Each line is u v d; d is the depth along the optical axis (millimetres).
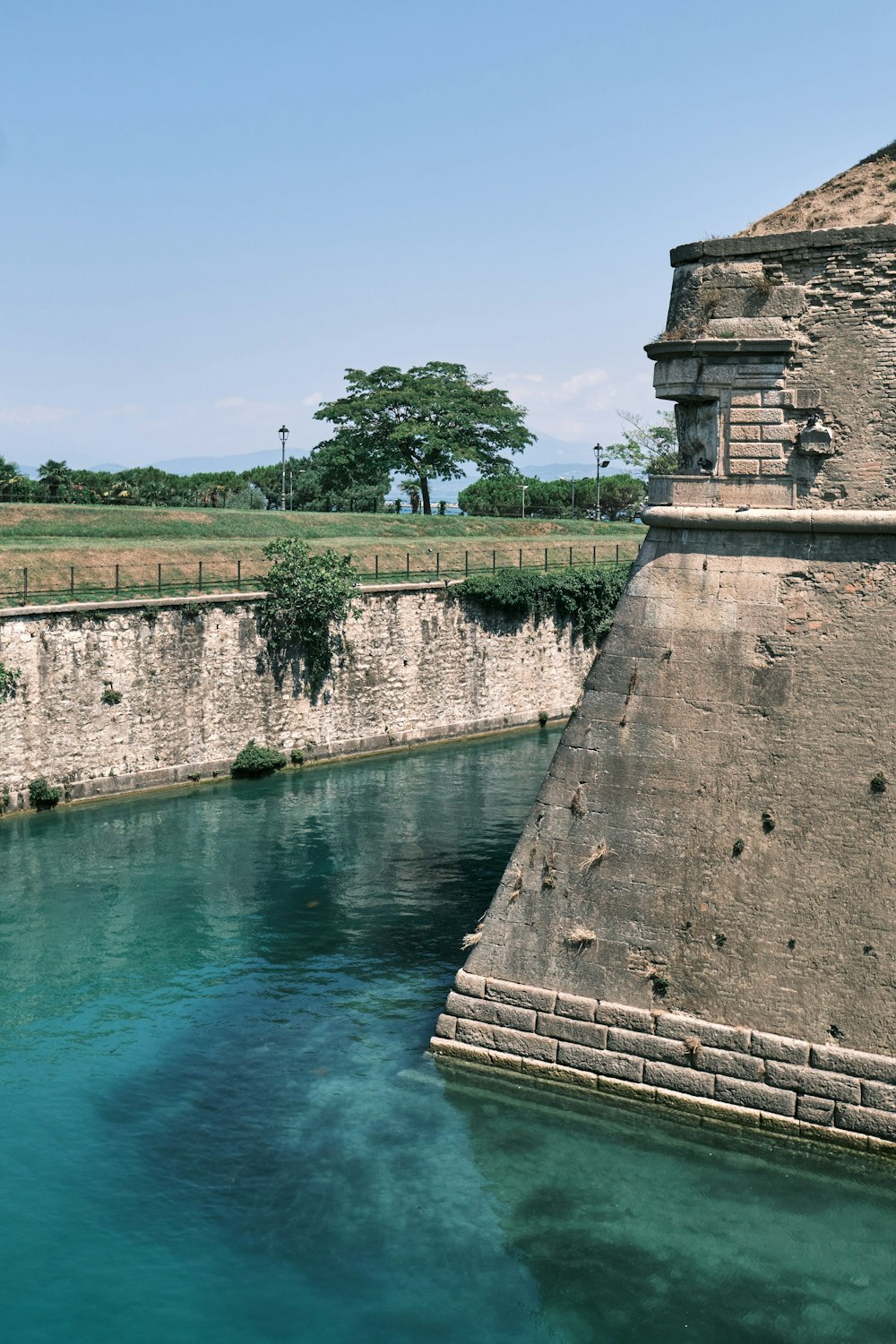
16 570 44250
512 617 53562
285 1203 18453
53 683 39375
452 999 21891
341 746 47844
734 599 20484
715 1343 15516
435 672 50938
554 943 21062
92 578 45531
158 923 29453
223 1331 15828
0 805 38312
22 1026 24062
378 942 28203
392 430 82875
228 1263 17156
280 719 45844
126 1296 16453
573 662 56656
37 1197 18641
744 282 20188
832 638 19859
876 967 18797
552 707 55906
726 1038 19500
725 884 19938
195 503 79875
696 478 20719
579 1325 15914
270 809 39844
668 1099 19891
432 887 31953
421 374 86938
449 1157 19359
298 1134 20125
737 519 20344
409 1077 21656
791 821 19688
